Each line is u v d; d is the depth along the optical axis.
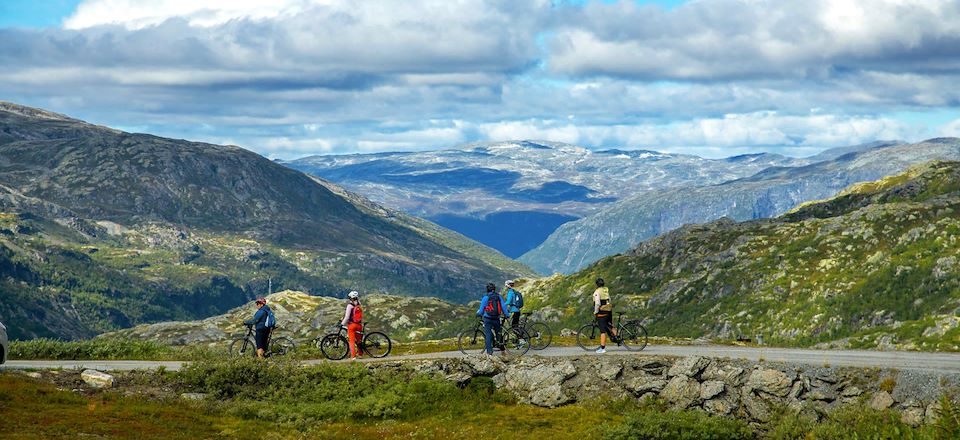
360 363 35.25
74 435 23.25
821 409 28.66
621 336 36.31
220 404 30.48
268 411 29.80
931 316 150.88
